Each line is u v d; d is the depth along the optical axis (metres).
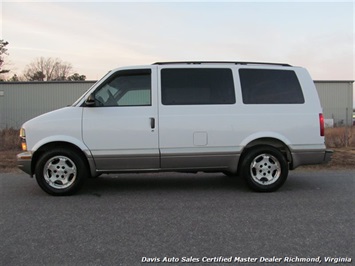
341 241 3.94
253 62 6.38
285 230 4.30
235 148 6.10
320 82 41.38
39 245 3.86
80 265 3.38
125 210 5.18
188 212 5.06
